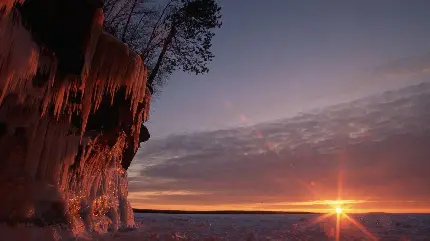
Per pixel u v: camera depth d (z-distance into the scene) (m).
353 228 13.77
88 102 6.66
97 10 5.67
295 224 16.88
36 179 6.23
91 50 5.86
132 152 10.30
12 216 5.52
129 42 14.18
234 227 13.45
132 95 7.39
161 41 14.98
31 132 5.97
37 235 5.69
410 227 15.04
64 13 5.26
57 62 5.59
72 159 7.19
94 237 7.20
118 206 9.74
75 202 7.55
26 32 4.83
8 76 4.58
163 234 8.54
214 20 15.13
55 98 6.01
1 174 5.59
